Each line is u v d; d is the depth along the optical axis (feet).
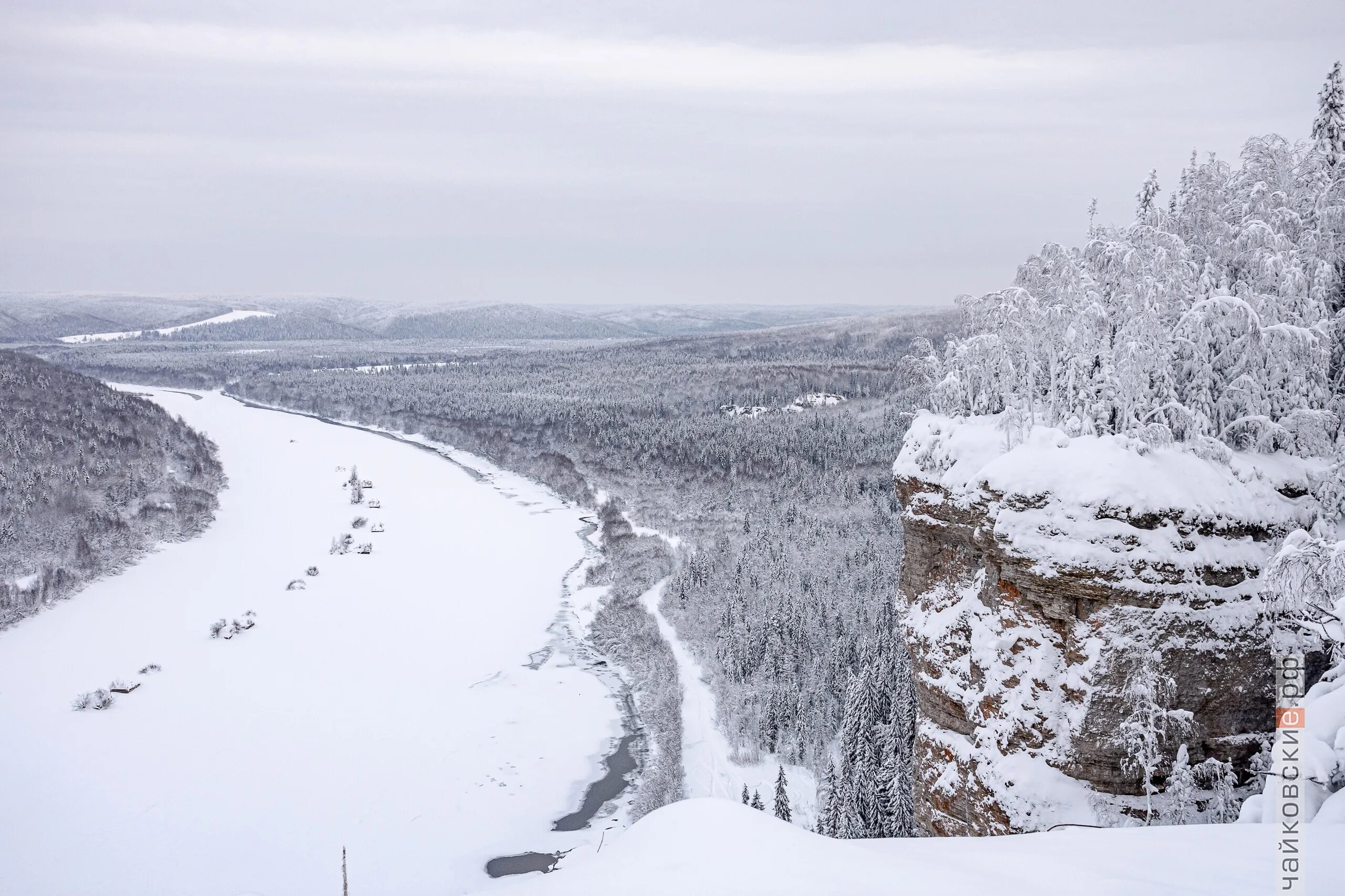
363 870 168.96
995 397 95.55
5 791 196.75
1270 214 93.35
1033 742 77.92
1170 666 74.38
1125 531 75.10
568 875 49.62
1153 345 81.66
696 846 50.21
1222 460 79.41
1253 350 83.10
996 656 81.97
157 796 195.72
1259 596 75.31
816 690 215.51
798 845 49.44
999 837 51.37
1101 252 92.84
